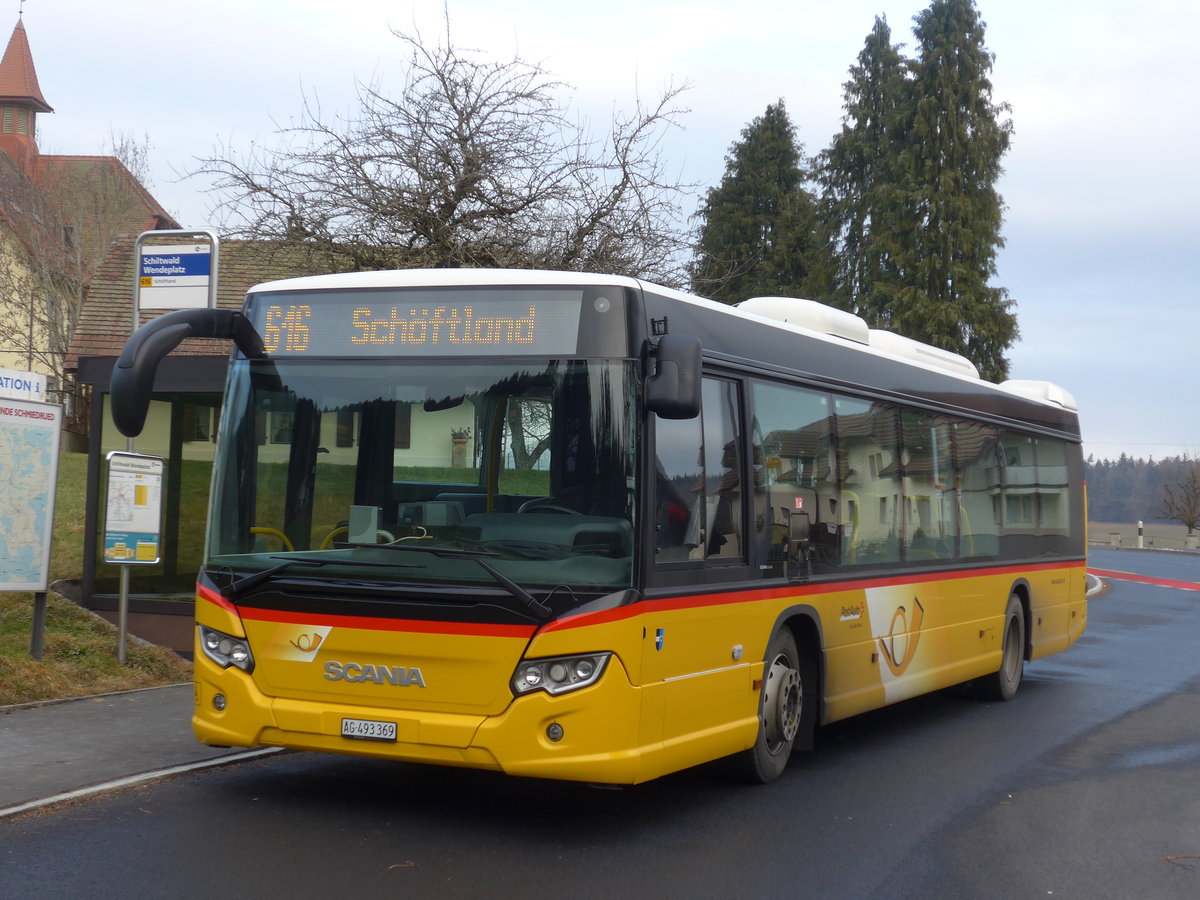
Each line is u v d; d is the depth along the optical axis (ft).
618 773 21.27
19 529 34.71
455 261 53.88
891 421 34.45
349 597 21.95
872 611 32.27
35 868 19.25
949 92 152.87
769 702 27.45
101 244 112.88
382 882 19.15
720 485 25.08
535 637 21.09
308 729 22.04
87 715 31.24
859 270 160.04
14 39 228.84
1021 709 41.65
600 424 22.07
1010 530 43.98
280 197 53.36
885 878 20.71
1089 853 22.91
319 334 23.85
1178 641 66.13
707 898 19.16
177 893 18.24
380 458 22.89
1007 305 150.61
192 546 45.34
